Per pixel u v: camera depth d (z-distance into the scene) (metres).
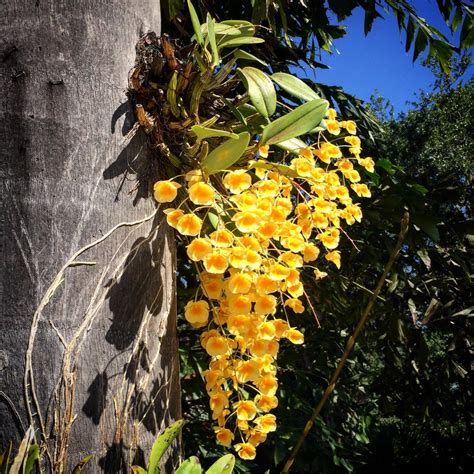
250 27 0.79
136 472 0.56
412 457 3.09
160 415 0.62
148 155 0.65
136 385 0.59
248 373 0.67
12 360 0.53
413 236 1.71
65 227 0.57
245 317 0.64
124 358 0.58
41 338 0.54
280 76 0.81
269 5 1.34
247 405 0.68
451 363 2.15
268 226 0.65
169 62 0.65
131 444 0.58
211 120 0.68
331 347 2.00
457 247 1.91
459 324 2.01
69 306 0.56
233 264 0.60
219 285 0.67
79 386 0.55
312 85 1.87
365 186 0.84
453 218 2.23
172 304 0.67
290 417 1.75
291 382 2.10
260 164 0.72
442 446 3.17
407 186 1.55
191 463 0.58
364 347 2.26
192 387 1.50
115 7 0.64
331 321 2.00
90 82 0.60
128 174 0.62
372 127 2.06
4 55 0.58
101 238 0.58
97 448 0.55
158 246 0.65
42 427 0.53
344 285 1.82
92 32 0.61
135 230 0.62
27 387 0.53
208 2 1.31
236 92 1.51
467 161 6.84
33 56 0.59
